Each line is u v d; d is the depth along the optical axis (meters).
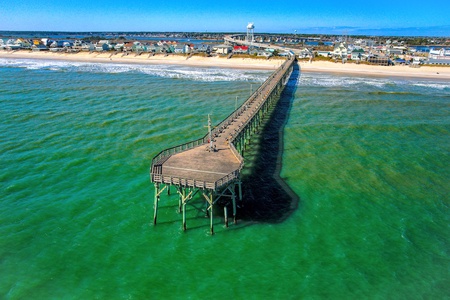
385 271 25.20
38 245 26.97
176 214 31.31
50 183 36.00
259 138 50.69
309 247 27.45
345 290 23.45
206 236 28.48
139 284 23.61
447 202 34.28
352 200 34.09
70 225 29.45
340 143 49.19
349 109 68.56
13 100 69.56
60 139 48.12
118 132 51.50
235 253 26.67
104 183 36.28
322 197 34.53
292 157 44.06
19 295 22.44
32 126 53.47
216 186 27.14
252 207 32.66
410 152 46.44
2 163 40.00
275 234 28.86
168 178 27.92
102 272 24.58
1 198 32.97
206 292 23.05
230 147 34.50
